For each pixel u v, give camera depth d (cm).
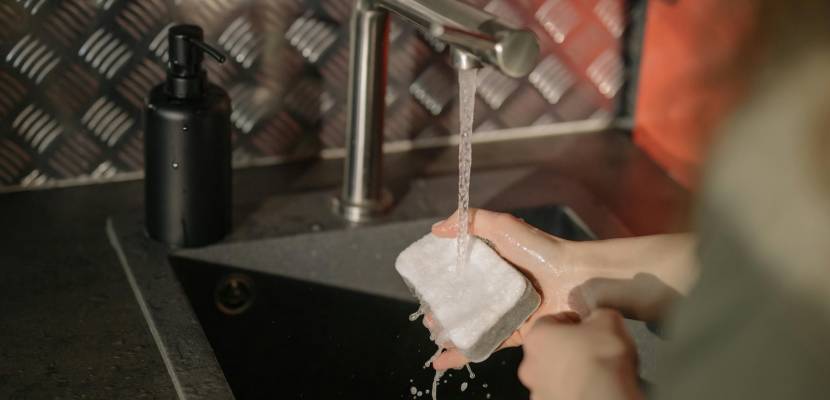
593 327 89
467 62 94
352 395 119
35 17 117
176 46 107
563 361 87
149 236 115
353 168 119
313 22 125
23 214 120
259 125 128
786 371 64
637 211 127
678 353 70
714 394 68
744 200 64
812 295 63
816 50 61
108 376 99
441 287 101
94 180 125
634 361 87
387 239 120
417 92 132
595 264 103
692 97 127
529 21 133
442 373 107
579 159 135
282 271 118
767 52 62
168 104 108
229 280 117
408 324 121
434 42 130
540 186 129
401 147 134
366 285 121
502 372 116
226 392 97
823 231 62
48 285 110
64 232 118
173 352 101
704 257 68
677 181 132
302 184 128
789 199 62
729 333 67
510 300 99
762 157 63
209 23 122
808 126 61
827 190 62
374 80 115
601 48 136
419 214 122
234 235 116
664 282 101
